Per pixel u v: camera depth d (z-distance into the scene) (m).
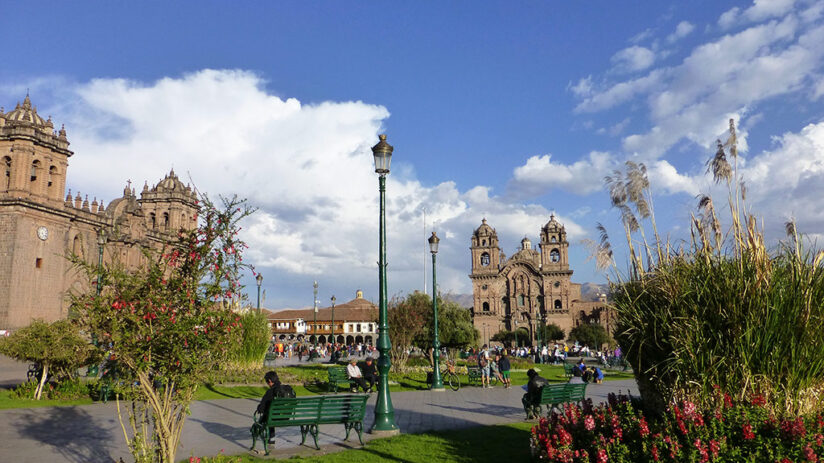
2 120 57.94
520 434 12.38
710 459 6.75
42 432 12.58
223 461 9.09
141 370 7.47
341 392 22.36
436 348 24.94
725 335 8.00
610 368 44.56
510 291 113.50
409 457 10.02
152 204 85.50
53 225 58.94
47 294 57.44
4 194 56.06
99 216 65.38
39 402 17.42
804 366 7.52
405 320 32.88
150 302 7.54
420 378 29.14
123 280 7.74
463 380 28.45
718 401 7.72
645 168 9.93
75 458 10.07
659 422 8.30
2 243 54.41
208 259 8.01
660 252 9.29
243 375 26.19
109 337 7.55
